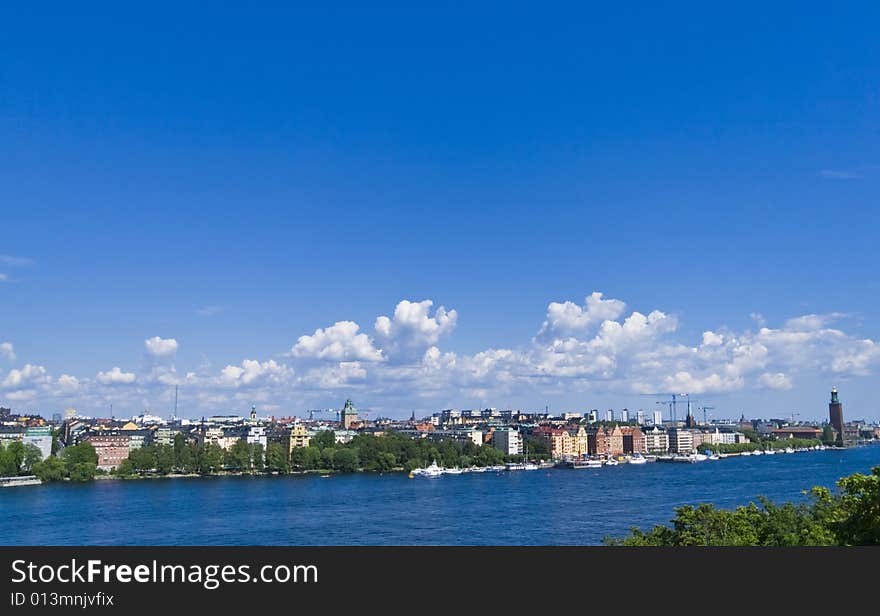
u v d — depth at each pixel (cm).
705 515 9462
